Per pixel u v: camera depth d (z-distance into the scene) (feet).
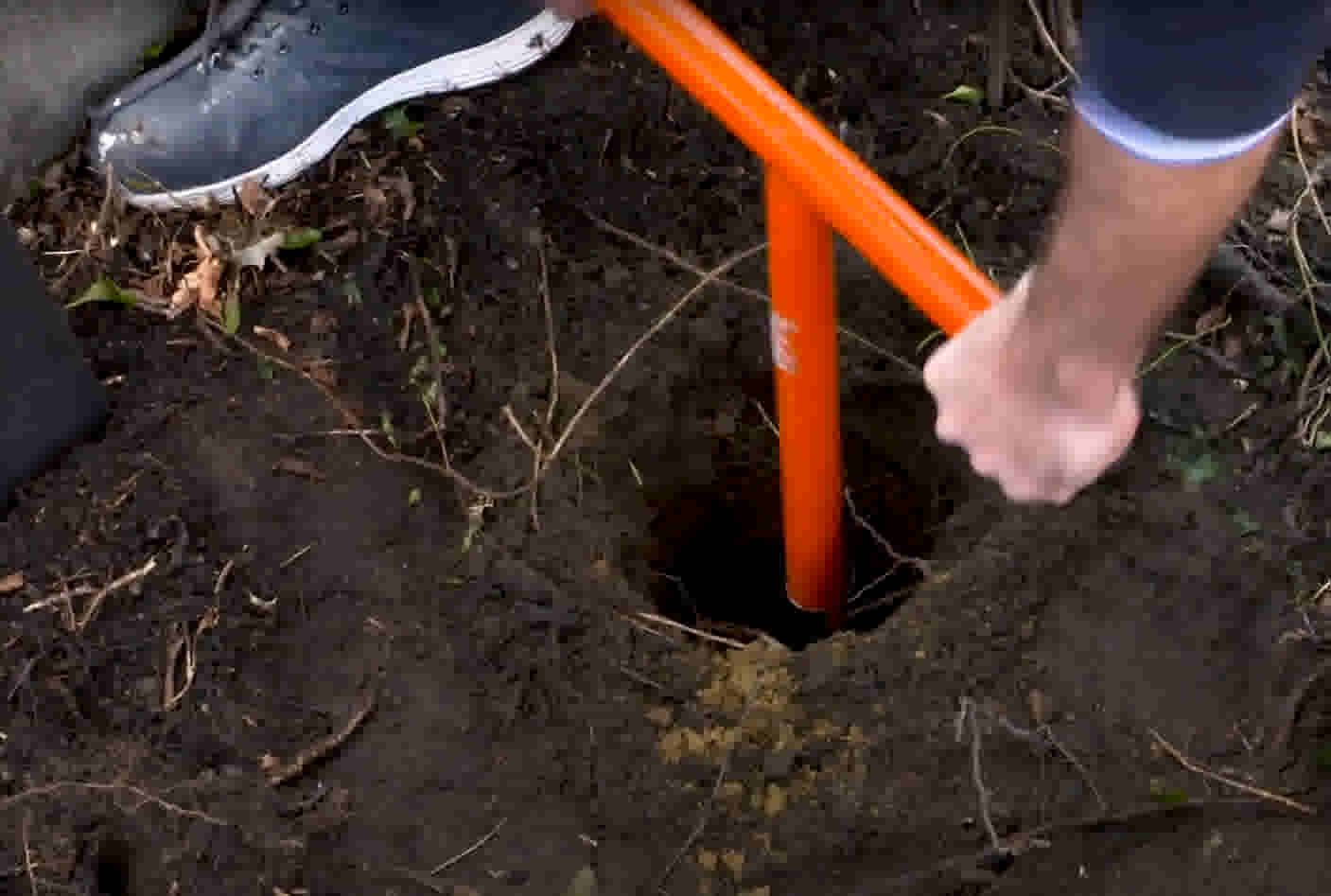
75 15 4.88
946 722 3.64
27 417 4.12
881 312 4.41
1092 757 3.57
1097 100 1.83
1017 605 3.78
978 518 4.02
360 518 4.13
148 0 5.11
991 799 3.53
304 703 3.83
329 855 3.60
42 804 3.67
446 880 3.55
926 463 4.27
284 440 4.30
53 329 4.05
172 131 4.84
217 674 3.88
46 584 4.05
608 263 4.60
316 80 4.86
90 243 4.82
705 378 4.40
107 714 3.83
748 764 3.63
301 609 3.99
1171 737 3.59
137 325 4.58
